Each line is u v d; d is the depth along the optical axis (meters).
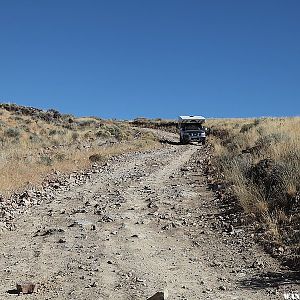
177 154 32.88
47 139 39.88
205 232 10.76
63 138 41.56
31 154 27.28
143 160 28.19
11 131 39.06
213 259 8.67
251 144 21.83
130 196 15.62
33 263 8.52
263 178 13.45
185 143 47.28
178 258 8.76
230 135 37.03
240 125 48.16
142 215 12.68
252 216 11.28
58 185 18.06
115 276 7.66
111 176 21.03
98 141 42.34
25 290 6.93
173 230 11.03
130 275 7.69
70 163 25.05
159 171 22.64
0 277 7.73
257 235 9.95
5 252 9.30
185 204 14.04
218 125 60.78
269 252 8.81
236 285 7.12
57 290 7.03
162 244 9.82
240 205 12.45
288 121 29.92
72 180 19.58
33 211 13.36
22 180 18.78
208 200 14.37
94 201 14.83
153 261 8.55
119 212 13.00
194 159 28.08
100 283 7.30
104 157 28.34
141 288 7.02
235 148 23.25
